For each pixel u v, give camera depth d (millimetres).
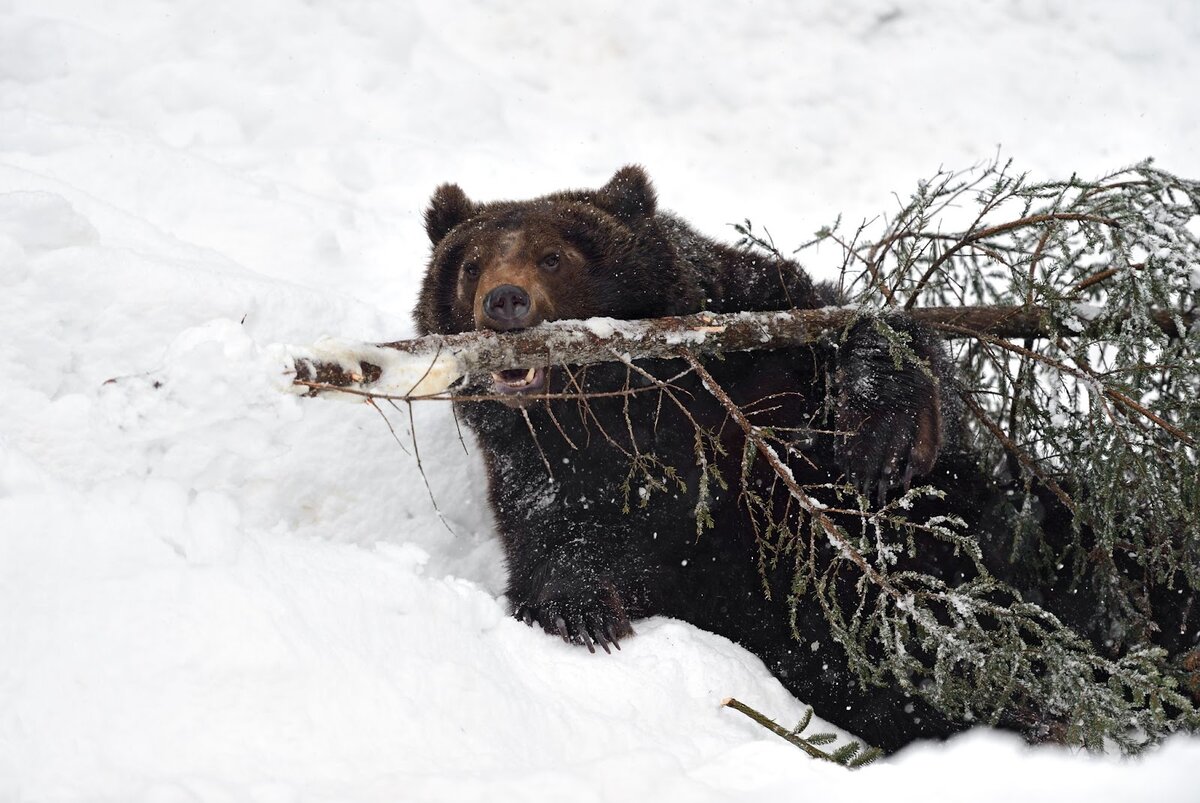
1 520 7055
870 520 8883
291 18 20031
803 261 18172
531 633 9016
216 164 15875
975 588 8773
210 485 11008
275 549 7816
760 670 9602
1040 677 10141
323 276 14625
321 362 7547
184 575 7090
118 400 7359
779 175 20203
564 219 10453
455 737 7262
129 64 18594
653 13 22250
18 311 10930
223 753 6523
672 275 10617
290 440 11500
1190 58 22781
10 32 18375
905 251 11445
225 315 11688
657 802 6609
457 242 10797
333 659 7199
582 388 9953
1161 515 9883
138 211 14898
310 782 6535
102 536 7188
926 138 21016
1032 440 10828
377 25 20375
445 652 7973
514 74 21375
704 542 10383
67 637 6699
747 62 21766
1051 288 10102
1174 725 9578
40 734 6363
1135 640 10203
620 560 10312
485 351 8383
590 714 8156
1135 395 10008
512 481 10570
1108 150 21172
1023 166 20719
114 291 11367
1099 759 8695
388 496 11867
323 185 17312
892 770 7301
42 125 15906
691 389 10336
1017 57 22266
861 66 21953
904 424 9742
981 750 7770
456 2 22141
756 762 7414
